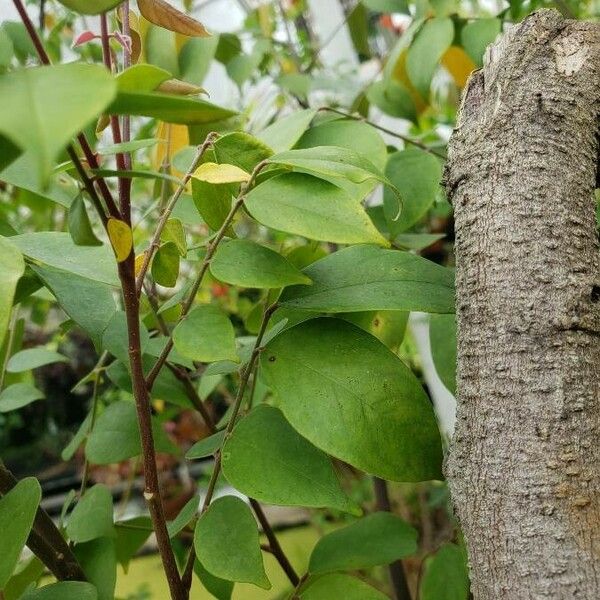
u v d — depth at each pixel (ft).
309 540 4.13
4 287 1.22
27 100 0.97
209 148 1.48
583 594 1.19
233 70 2.60
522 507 1.23
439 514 3.68
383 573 3.15
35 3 2.73
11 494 1.42
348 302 1.43
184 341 1.35
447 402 3.41
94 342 1.50
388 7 2.32
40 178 0.90
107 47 1.33
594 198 1.38
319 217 1.32
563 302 1.29
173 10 1.44
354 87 3.12
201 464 4.92
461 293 1.35
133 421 1.86
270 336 1.55
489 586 1.24
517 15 2.30
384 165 1.69
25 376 2.57
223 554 1.38
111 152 1.32
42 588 1.47
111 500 1.73
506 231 1.32
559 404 1.25
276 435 1.42
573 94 1.39
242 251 1.39
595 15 2.93
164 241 1.47
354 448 1.34
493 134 1.37
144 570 4.06
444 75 3.50
